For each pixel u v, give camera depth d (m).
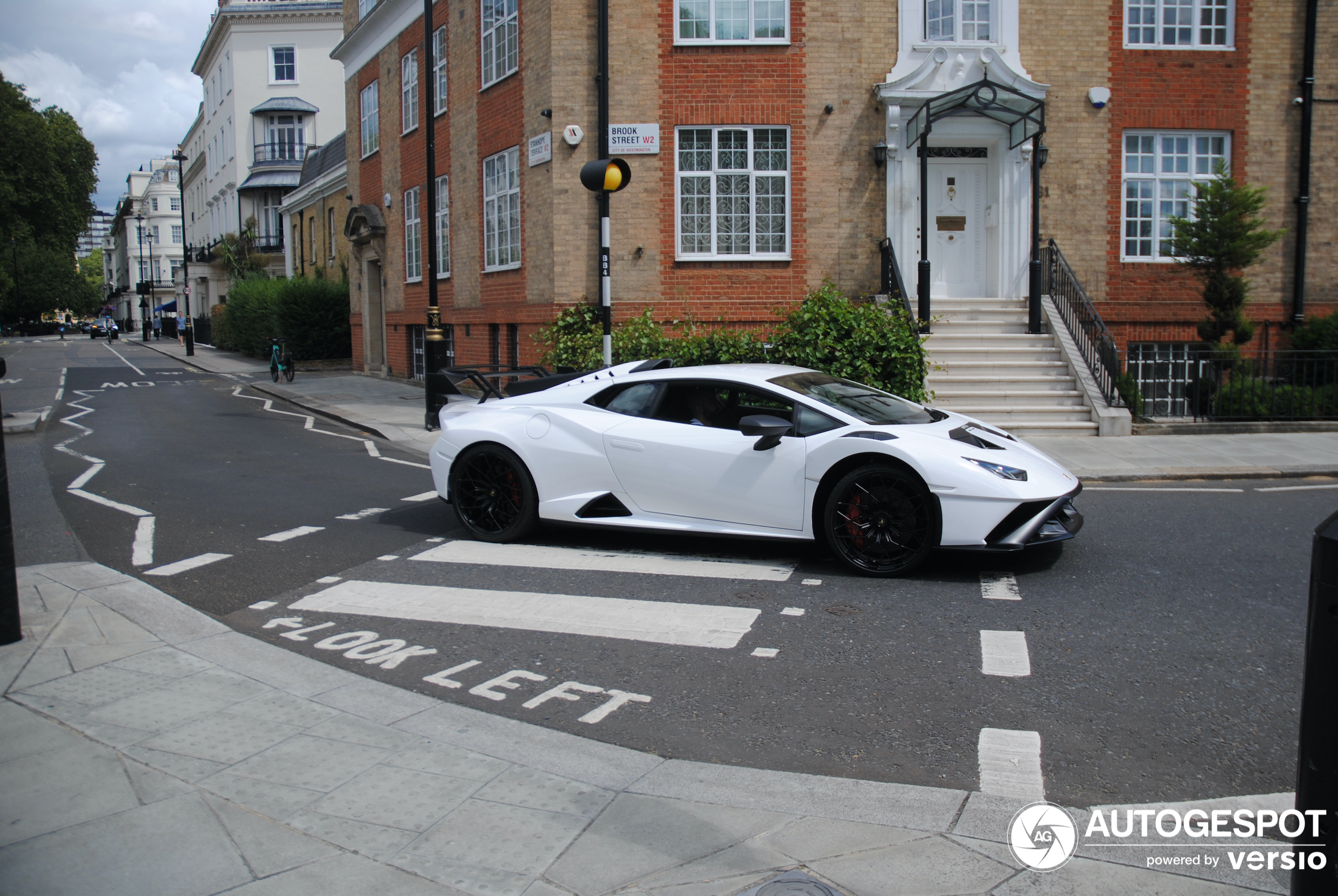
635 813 3.27
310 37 51.66
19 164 45.31
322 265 35.44
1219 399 13.35
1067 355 14.13
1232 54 15.71
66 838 3.10
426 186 21.72
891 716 4.09
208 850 3.03
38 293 92.50
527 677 4.58
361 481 10.30
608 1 13.80
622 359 13.42
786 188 15.27
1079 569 6.37
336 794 3.40
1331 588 2.12
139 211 108.31
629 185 15.20
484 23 18.08
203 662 4.77
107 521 8.21
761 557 6.73
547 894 2.79
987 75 14.81
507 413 7.38
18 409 18.56
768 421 6.32
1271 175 15.88
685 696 4.33
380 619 5.48
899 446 6.08
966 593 5.82
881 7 15.14
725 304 15.30
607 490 6.91
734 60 15.08
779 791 3.43
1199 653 4.77
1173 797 3.37
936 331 14.87
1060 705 4.17
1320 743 2.13
